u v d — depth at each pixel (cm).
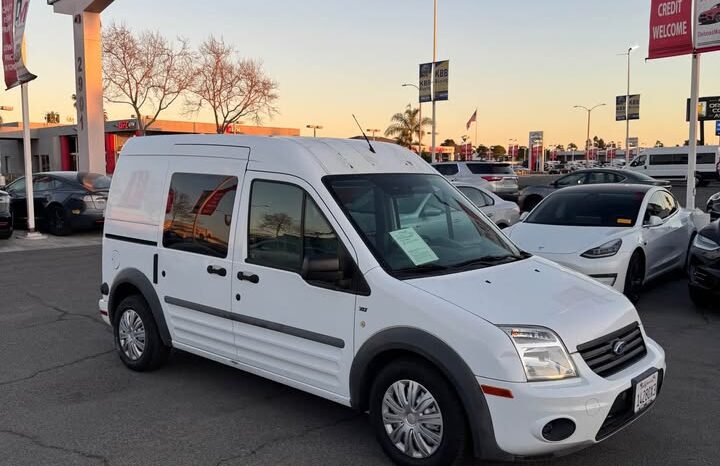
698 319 714
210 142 494
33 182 1617
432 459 352
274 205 435
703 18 1260
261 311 437
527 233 806
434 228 436
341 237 393
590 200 867
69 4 2375
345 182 422
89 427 437
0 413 462
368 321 375
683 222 926
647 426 431
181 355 598
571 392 323
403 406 366
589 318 358
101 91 2391
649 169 3809
